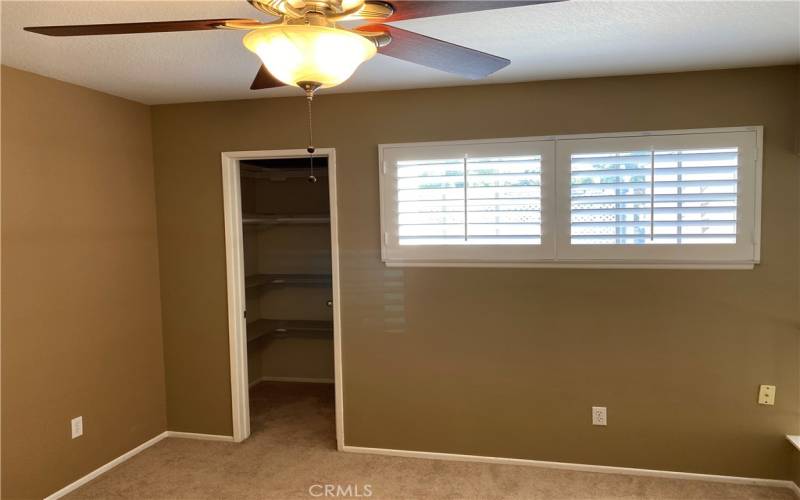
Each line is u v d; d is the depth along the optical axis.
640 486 2.92
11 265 2.59
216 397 3.60
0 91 2.53
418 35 1.46
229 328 3.54
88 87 3.01
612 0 1.86
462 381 3.23
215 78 2.83
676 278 2.92
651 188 2.88
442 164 3.12
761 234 2.79
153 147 3.56
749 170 2.77
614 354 3.02
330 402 4.33
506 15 1.99
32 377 2.71
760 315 2.84
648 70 2.80
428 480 3.03
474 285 3.17
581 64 2.67
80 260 2.99
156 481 3.05
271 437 3.65
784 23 2.11
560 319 3.07
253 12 1.91
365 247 3.29
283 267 4.86
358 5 1.31
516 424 3.17
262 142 3.39
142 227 3.47
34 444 2.72
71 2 1.79
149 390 3.53
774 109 2.74
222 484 3.01
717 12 1.98
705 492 2.84
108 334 3.19
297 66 1.34
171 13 1.91
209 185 3.50
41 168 2.75
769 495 2.79
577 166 2.97
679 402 2.97
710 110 2.81
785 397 2.84
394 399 3.32
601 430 3.07
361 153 3.25
